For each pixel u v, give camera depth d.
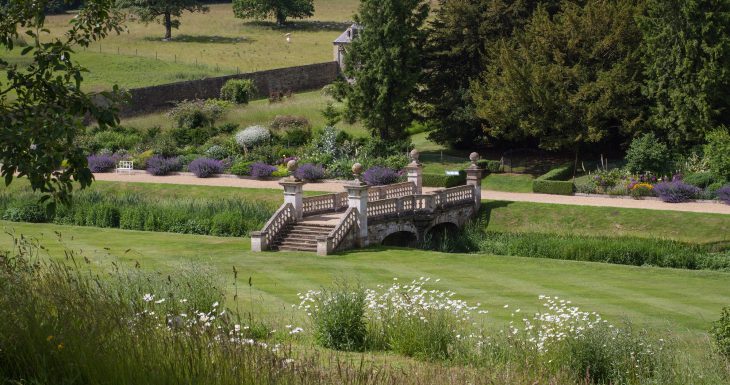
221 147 62.69
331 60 100.25
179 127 69.31
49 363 11.59
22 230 42.88
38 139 13.45
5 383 11.34
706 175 50.09
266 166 57.47
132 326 13.14
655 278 33.22
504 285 31.22
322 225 40.50
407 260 36.75
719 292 30.48
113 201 48.22
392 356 19.09
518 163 60.81
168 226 44.91
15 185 53.50
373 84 61.41
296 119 67.69
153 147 63.28
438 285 30.94
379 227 42.00
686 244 40.50
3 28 14.82
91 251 36.31
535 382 14.88
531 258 37.41
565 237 41.59
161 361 11.66
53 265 16.67
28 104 14.30
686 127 54.06
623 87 54.53
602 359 17.30
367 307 21.86
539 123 56.09
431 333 19.27
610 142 60.69
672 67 54.22
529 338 18.78
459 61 64.38
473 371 16.16
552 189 52.59
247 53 103.56
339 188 54.12
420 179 48.88
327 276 32.22
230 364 11.73
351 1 143.75
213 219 44.00
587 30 56.62
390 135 63.22
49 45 14.52
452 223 46.66
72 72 14.41
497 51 60.09
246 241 41.31
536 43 58.22
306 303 26.25
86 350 11.63
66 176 13.88
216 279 22.67
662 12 54.97
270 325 20.97
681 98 53.66
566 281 32.25
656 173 52.56
